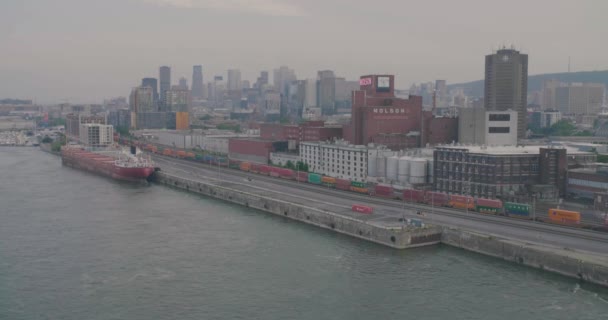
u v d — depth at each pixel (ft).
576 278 469.57
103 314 431.43
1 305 447.01
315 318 419.13
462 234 567.18
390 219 640.99
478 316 413.80
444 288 465.47
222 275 509.76
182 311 435.12
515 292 451.53
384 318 416.46
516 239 534.37
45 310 438.81
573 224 580.71
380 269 514.68
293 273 510.99
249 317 423.23
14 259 558.15
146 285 487.61
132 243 612.70
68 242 617.62
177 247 597.11
